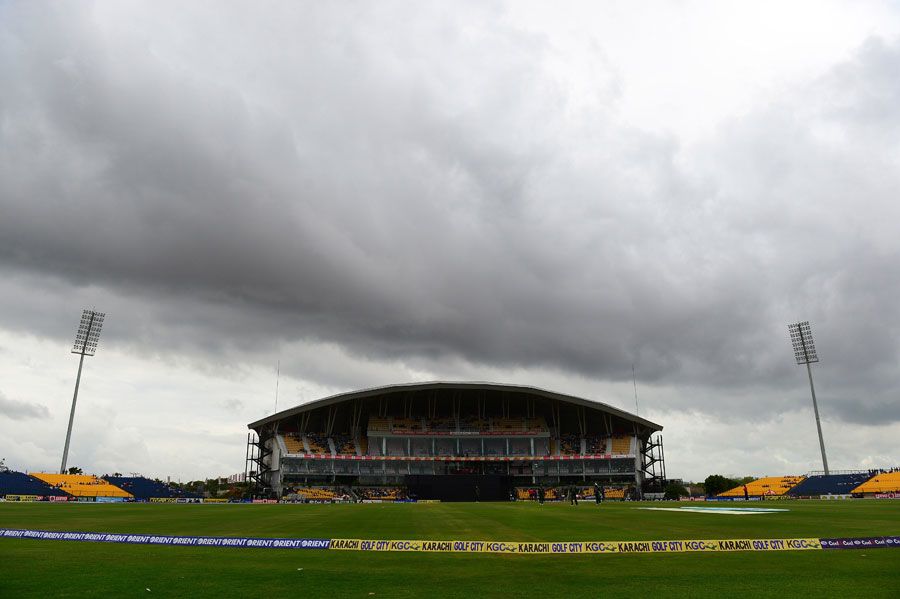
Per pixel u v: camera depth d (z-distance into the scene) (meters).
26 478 84.81
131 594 10.82
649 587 11.41
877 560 14.69
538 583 11.88
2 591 11.04
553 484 106.62
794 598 10.35
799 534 21.25
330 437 113.69
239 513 41.47
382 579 12.36
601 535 21.38
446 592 11.05
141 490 91.69
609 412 109.75
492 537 20.84
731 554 16.06
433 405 118.94
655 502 70.38
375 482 106.25
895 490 85.88
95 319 98.81
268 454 112.62
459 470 109.88
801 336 104.38
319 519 33.22
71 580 12.16
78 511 42.47
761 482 100.25
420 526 26.83
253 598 10.52
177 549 17.61
